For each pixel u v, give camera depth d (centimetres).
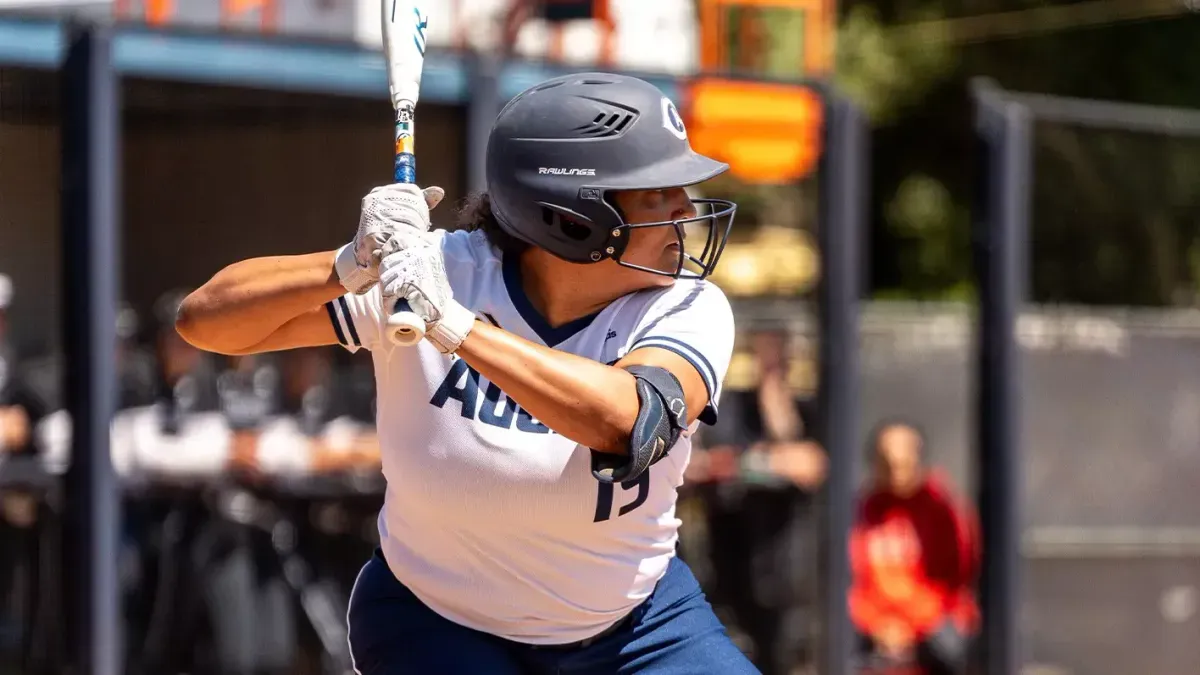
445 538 1012
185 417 2244
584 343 995
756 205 3133
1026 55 5453
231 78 2139
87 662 1966
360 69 2227
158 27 2084
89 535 1980
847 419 2512
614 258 975
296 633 2250
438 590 1037
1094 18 5341
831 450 2506
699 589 1106
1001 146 2598
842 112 2506
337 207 2536
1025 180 2622
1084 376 2809
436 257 888
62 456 2130
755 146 2473
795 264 2908
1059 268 3206
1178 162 3094
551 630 1043
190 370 2286
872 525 2792
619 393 896
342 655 2273
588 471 970
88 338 1978
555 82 995
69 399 2002
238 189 2616
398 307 885
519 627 1040
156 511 2191
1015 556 2598
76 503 1988
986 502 2611
